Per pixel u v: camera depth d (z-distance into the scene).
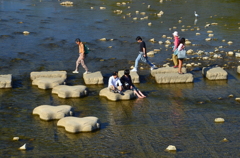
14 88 14.02
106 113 12.12
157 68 16.28
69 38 21.67
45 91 13.86
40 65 16.75
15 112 11.96
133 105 12.81
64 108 11.82
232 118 11.95
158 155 9.62
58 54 18.56
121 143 10.19
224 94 14.06
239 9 33.03
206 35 23.45
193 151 9.86
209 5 35.00
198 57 18.67
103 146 9.99
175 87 14.72
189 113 12.27
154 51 19.62
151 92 14.09
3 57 17.58
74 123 10.79
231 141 10.45
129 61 17.77
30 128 10.91
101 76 14.89
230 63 17.86
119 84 13.26
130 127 11.16
